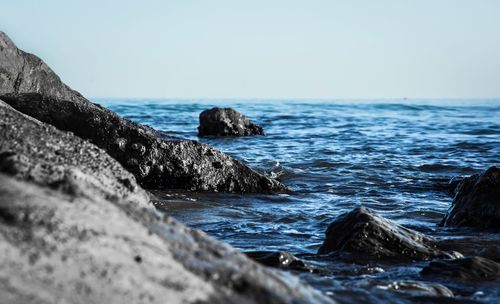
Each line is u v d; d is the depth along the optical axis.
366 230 8.25
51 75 18.62
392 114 53.69
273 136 28.70
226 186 13.21
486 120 44.56
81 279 3.86
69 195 4.64
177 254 4.43
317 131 31.55
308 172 16.20
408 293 6.30
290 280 4.76
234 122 29.45
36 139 6.11
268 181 13.48
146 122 36.91
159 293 3.96
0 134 5.95
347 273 7.20
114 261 4.07
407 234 8.43
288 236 9.37
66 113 13.09
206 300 4.05
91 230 4.25
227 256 4.70
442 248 8.52
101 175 6.03
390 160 19.06
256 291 4.33
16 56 17.66
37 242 3.99
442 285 6.65
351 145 23.92
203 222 10.07
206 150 13.23
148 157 12.68
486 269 7.18
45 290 3.73
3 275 3.71
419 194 13.96
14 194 4.36
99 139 12.72
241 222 10.21
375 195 13.69
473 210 10.34
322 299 4.64
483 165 18.42
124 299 3.84
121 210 4.75
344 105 79.25
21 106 13.27
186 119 40.38
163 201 11.12
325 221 10.53
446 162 18.88
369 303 5.84
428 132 31.48
